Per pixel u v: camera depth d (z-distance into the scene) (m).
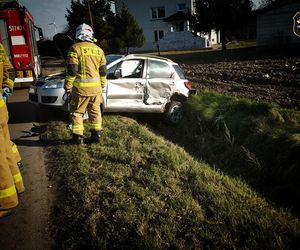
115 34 30.48
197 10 26.34
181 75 8.83
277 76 13.28
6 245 3.24
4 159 3.34
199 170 4.91
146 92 8.02
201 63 20.69
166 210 3.77
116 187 4.26
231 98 8.81
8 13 11.77
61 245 3.26
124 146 5.78
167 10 40.56
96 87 5.43
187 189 4.29
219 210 3.76
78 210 3.77
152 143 6.09
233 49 30.38
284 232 3.52
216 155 6.88
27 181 4.55
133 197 4.00
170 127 8.60
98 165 4.91
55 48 37.81
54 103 7.28
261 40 26.17
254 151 6.36
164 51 36.38
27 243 3.28
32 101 7.83
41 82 7.70
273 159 5.89
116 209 3.76
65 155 5.29
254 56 22.42
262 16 25.73
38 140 6.25
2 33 11.91
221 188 4.45
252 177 5.78
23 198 4.11
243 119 7.31
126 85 7.75
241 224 3.54
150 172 4.70
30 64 12.38
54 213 3.78
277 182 5.44
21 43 12.13
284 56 20.94
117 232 3.38
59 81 7.48
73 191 4.16
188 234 3.35
